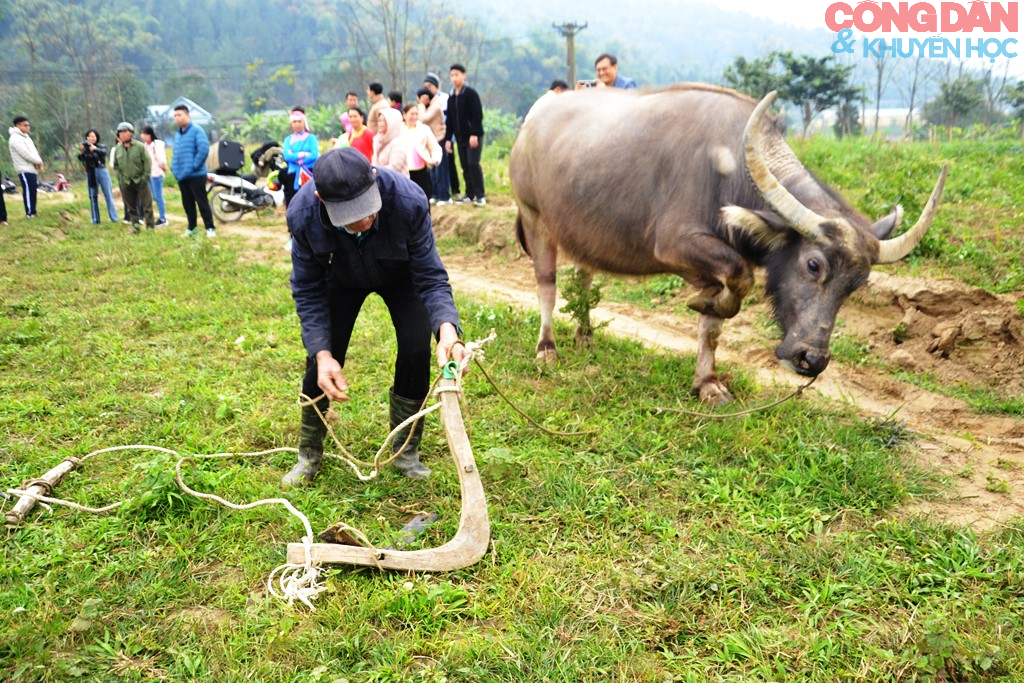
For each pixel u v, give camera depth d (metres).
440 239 11.90
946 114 31.92
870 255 4.58
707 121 5.23
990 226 8.21
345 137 12.06
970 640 3.02
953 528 3.83
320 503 4.05
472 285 9.43
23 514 3.95
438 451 4.66
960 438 5.05
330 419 4.84
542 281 6.56
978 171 10.52
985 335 6.24
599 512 4.00
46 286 9.25
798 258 4.70
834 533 3.89
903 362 6.34
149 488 4.00
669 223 5.23
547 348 6.38
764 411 5.22
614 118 5.78
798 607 3.33
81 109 48.69
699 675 2.92
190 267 10.06
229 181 15.08
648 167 5.41
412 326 4.11
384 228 3.66
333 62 91.44
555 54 118.62
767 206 4.63
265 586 3.45
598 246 5.84
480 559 3.58
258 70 88.81
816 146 13.51
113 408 5.37
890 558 3.65
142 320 7.37
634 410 5.19
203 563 3.59
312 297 3.91
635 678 2.92
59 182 28.75
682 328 7.52
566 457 4.58
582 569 3.53
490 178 15.84
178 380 5.84
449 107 12.69
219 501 3.94
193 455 4.50
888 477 4.32
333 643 3.06
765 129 5.18
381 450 3.90
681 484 4.30
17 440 4.89
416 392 4.23
